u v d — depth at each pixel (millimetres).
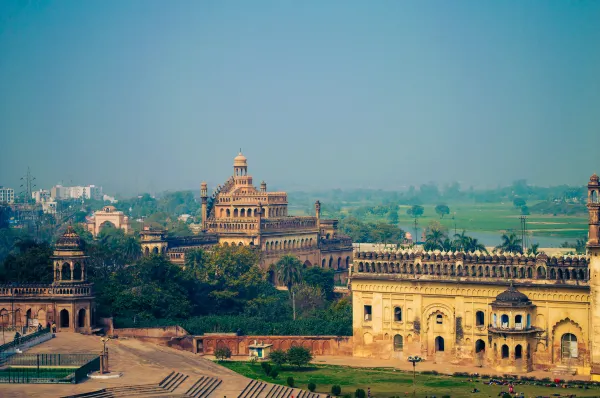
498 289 163500
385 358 173000
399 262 171875
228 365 168250
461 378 156625
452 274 167625
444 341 168750
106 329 179000
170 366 152125
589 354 156625
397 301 172000
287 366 167250
